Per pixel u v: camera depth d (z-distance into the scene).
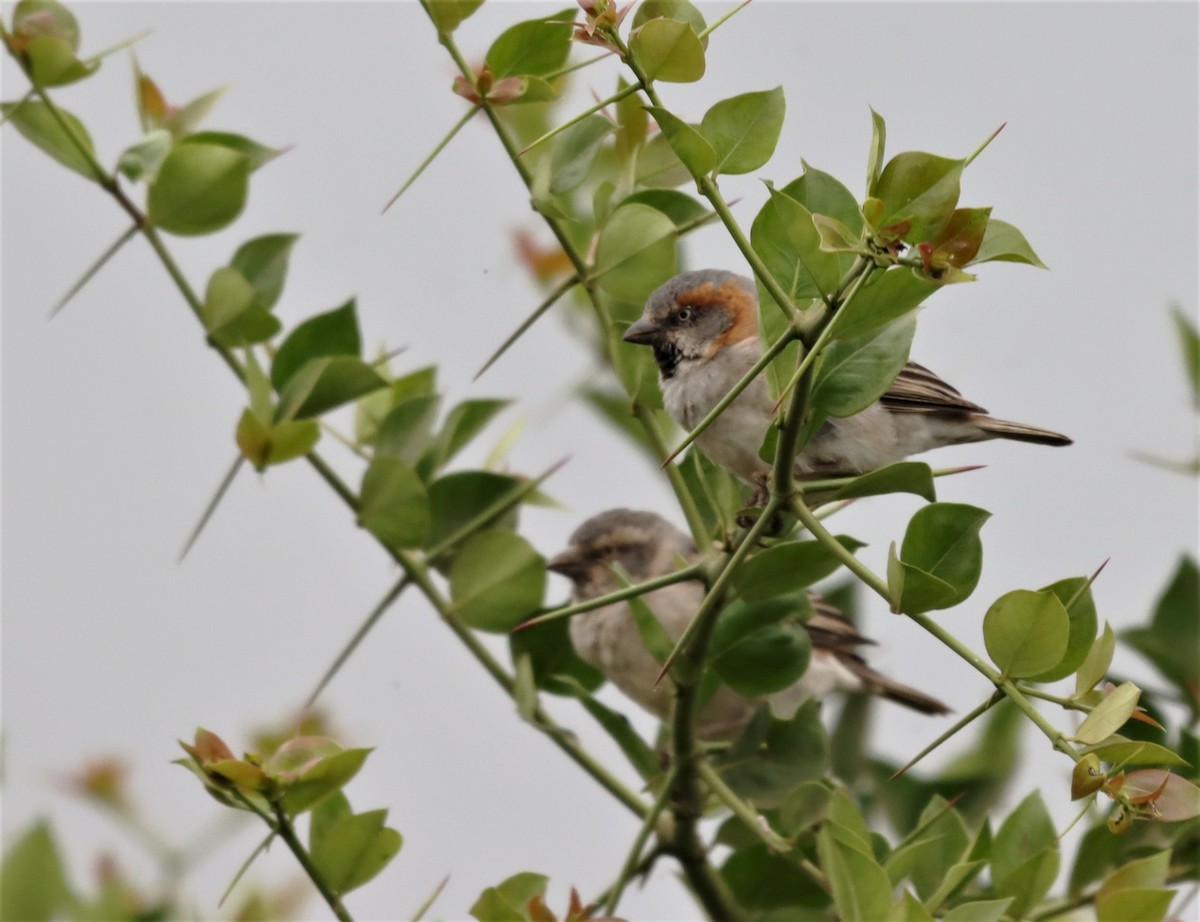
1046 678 6.27
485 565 9.45
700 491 9.57
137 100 10.07
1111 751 5.66
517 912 6.85
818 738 8.89
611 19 6.21
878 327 6.44
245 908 7.46
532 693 9.13
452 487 9.71
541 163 8.52
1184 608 9.42
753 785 8.87
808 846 8.56
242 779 6.63
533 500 9.89
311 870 6.85
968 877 7.96
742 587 7.48
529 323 8.77
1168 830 8.25
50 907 6.87
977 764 9.94
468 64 8.45
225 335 9.22
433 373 10.45
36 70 8.80
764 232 6.64
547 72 8.34
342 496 9.34
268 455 8.72
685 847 8.66
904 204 5.55
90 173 9.12
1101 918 6.34
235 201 9.12
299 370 9.34
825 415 6.64
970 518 6.43
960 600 6.05
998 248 5.64
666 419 10.68
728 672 8.70
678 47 6.18
